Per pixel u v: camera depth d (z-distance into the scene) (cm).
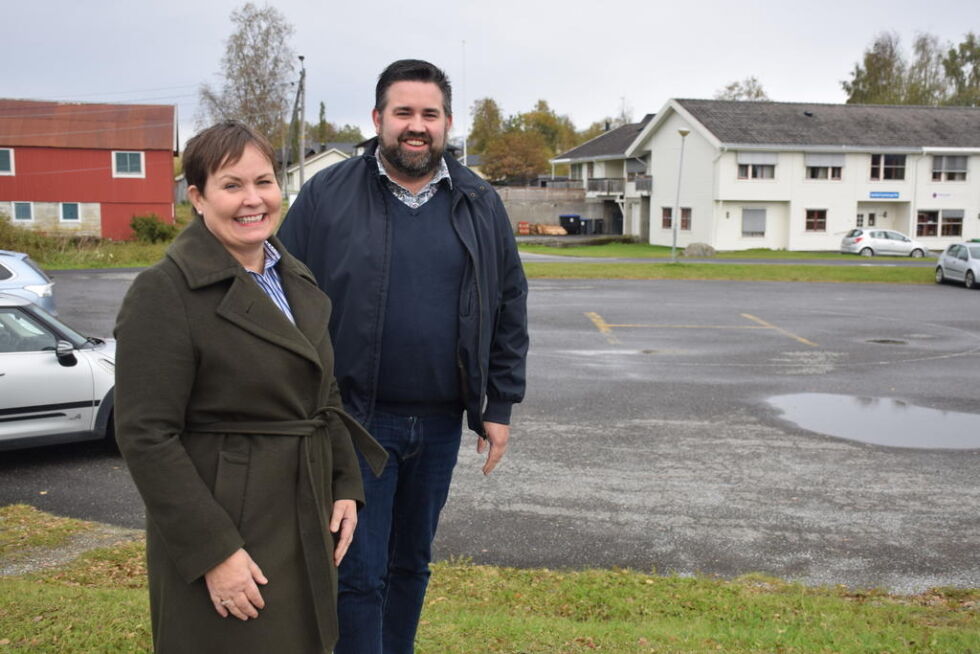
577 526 606
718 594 471
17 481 693
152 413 183
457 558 541
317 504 204
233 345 193
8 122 4272
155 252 3528
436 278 271
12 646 326
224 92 6381
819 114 4834
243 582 188
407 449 278
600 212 6100
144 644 332
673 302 2117
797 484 720
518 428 895
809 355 1402
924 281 2817
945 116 4959
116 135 4334
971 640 383
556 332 1616
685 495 683
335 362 270
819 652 357
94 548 537
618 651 346
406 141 262
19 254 1315
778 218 4628
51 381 727
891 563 551
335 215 272
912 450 837
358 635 266
